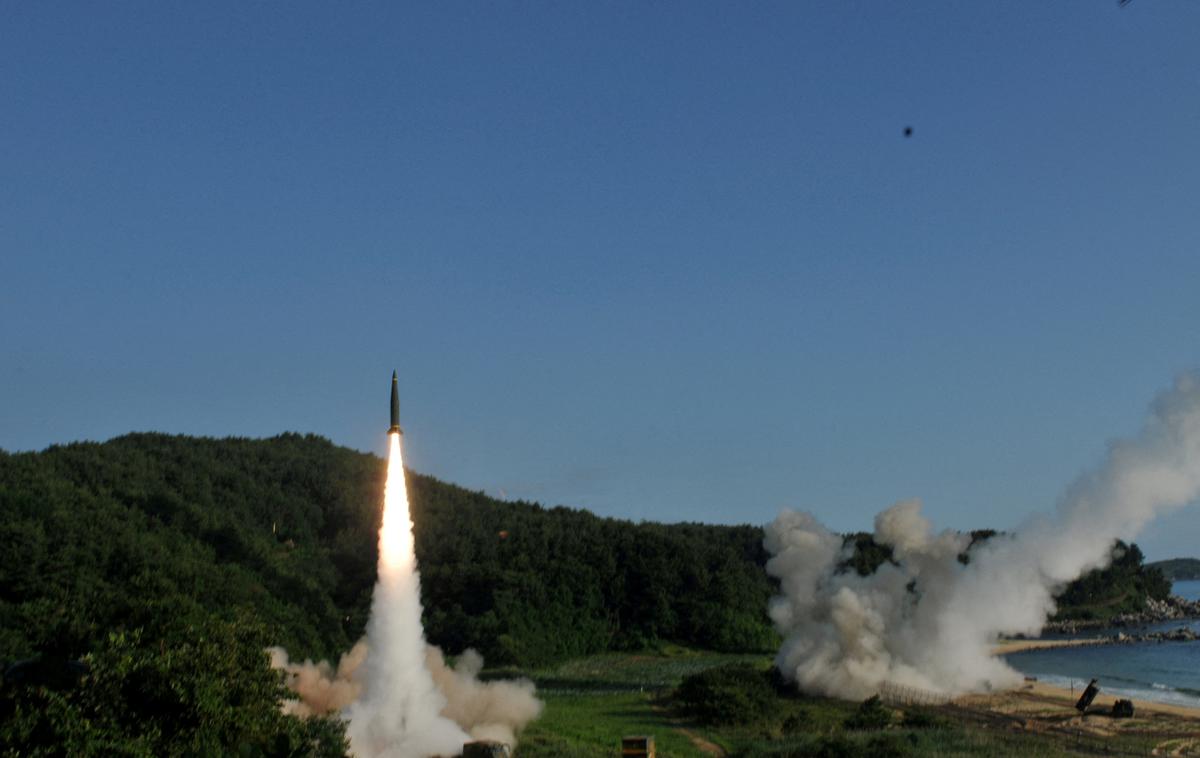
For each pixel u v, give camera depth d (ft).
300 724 134.10
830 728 232.32
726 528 637.71
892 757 181.68
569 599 465.47
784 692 299.17
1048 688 311.06
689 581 497.05
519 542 512.22
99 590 272.10
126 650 125.39
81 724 110.73
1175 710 261.65
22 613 193.57
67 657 137.49
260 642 141.59
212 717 120.88
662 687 320.50
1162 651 463.42
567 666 411.34
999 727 233.96
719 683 259.19
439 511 561.84
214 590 305.32
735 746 209.46
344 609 415.64
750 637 463.42
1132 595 648.79
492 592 444.14
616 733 227.61
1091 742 213.25
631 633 465.47
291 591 370.94
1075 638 526.98
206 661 127.75
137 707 120.26
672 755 200.13
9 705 120.06
